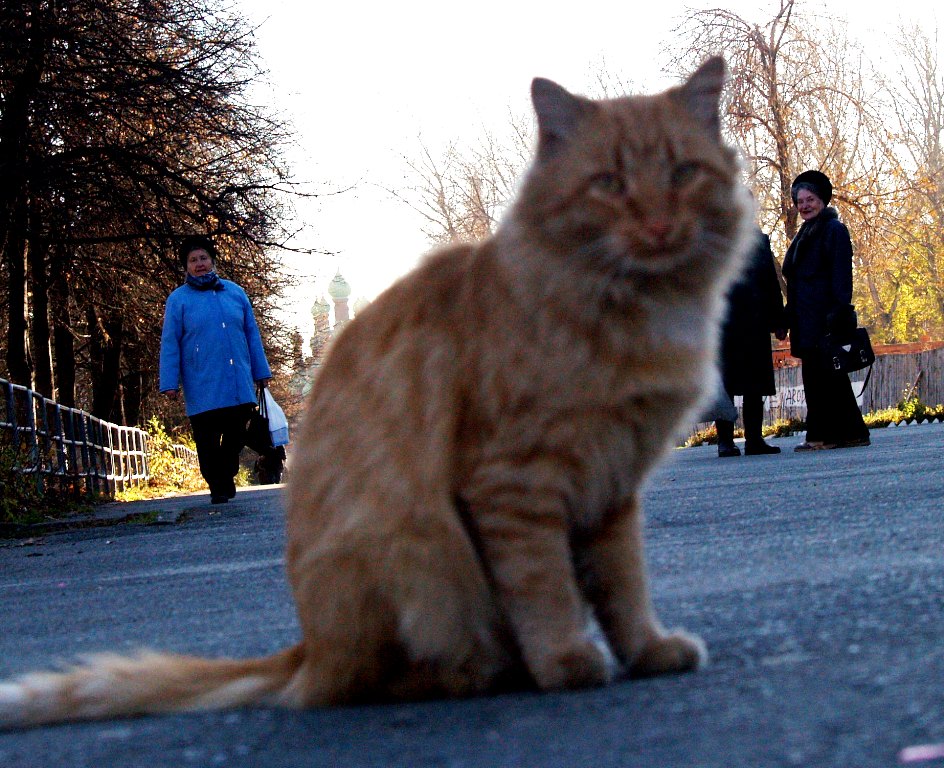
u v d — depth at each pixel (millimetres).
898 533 5289
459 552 2832
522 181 3172
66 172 18219
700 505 7738
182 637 4188
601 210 2926
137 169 19172
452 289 2955
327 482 2943
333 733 2562
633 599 3051
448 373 2848
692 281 3018
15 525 10891
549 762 2193
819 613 3453
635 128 3066
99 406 28453
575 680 2816
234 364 11875
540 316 2764
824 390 12625
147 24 18469
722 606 3783
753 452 13359
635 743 2258
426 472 2812
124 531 10031
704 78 3287
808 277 12297
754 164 31250
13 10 16234
